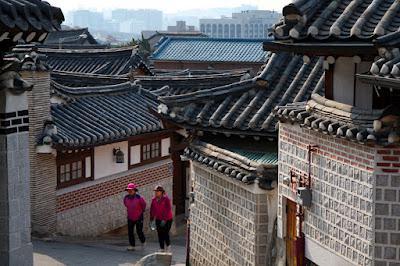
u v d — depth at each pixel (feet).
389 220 30.32
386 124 28.91
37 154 66.33
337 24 29.84
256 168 41.27
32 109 65.46
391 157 29.86
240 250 44.16
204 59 205.16
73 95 76.33
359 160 31.27
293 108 37.47
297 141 37.32
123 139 74.69
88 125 72.69
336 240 33.65
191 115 47.39
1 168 27.76
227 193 45.80
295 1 30.71
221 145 48.52
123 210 78.02
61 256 59.93
